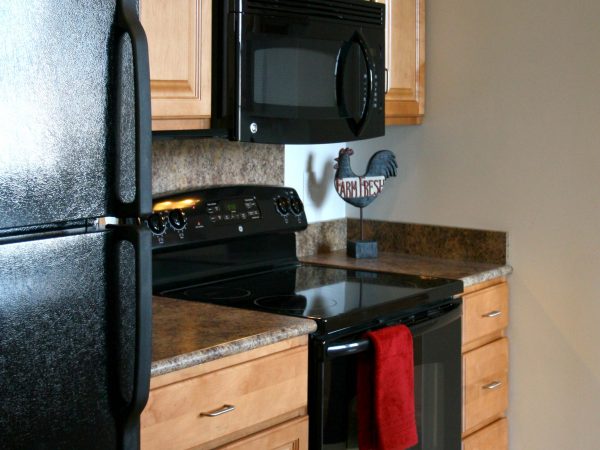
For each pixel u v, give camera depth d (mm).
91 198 1280
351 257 3109
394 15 2914
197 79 2236
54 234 1247
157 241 2400
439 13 3043
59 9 1211
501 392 2926
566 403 2857
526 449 2949
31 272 1205
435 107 3080
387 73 2904
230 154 2795
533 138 2873
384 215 3242
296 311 2207
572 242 2816
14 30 1154
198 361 1802
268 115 2395
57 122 1222
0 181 1155
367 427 2246
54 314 1238
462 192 3041
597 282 2773
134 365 1346
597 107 2740
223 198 2623
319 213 3195
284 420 2084
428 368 2486
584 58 2758
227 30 2289
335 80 2617
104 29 1279
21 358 1198
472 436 2795
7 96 1153
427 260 3047
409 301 2404
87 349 1289
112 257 1316
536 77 2857
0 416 1176
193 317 2125
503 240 2939
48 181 1218
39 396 1226
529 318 2918
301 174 3096
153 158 2541
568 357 2846
